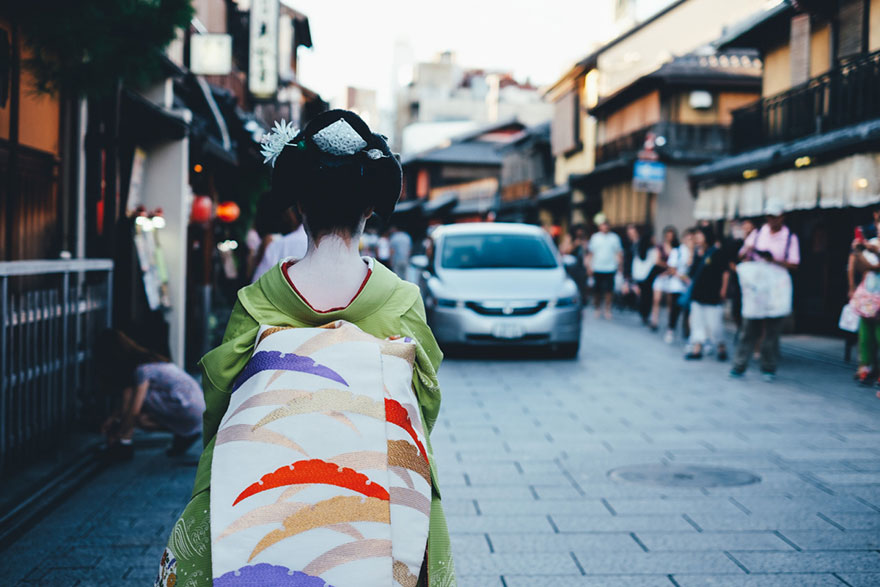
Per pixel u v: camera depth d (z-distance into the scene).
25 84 6.74
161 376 6.00
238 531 1.67
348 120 2.01
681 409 8.20
